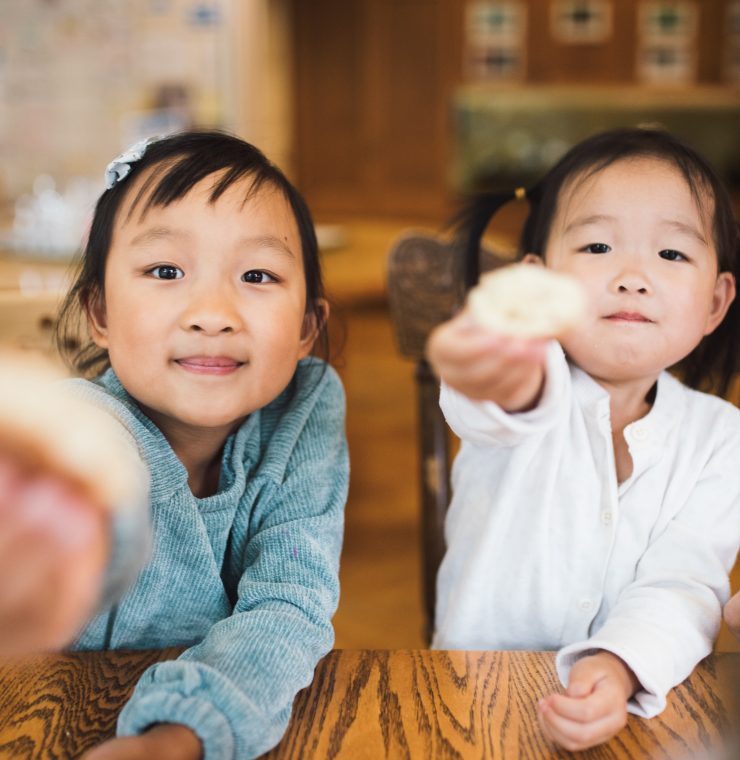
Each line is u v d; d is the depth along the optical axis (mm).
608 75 5309
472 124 5633
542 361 470
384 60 5473
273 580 643
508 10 5285
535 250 856
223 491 699
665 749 511
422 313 1121
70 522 252
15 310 1072
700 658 635
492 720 530
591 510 796
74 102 2822
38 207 2051
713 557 767
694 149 826
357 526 2479
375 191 5664
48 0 2773
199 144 704
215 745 456
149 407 692
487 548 810
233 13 2732
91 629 676
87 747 496
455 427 694
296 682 533
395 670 587
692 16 5215
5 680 566
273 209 680
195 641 696
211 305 631
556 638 805
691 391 861
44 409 261
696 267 772
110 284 669
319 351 850
